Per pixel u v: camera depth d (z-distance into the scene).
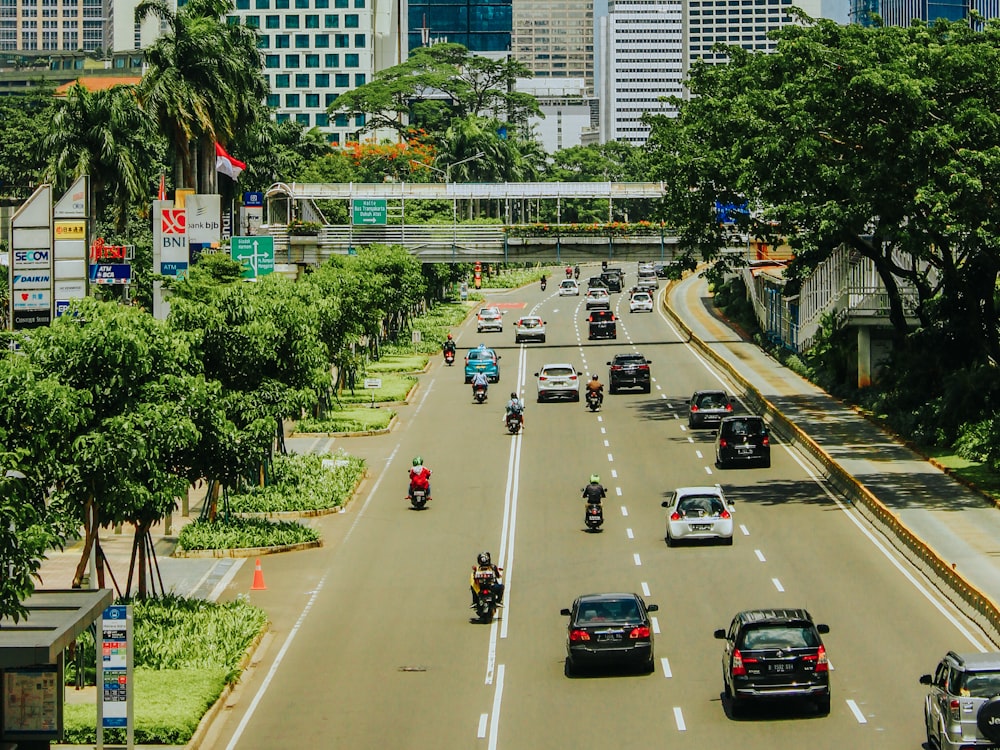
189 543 66.62
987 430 79.44
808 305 123.50
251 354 66.94
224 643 50.09
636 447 91.31
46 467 46.84
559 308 188.25
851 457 85.19
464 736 41.19
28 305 71.06
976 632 50.50
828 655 47.97
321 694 46.09
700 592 56.97
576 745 39.97
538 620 54.16
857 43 82.62
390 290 135.88
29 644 33.12
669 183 112.69
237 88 135.25
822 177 82.31
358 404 108.69
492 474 84.12
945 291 97.38
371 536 69.94
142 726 41.19
